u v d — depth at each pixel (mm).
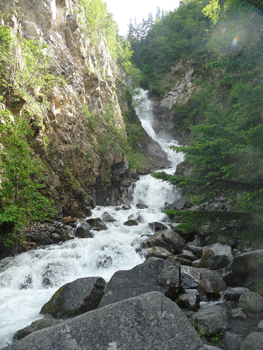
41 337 2006
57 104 15969
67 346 1972
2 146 9867
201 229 10180
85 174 17141
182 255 9305
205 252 8312
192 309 5473
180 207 16828
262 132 4344
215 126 5379
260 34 4941
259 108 5066
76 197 15109
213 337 4145
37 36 15930
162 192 21625
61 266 8523
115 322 2096
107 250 9977
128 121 36281
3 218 7961
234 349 3777
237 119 5438
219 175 5312
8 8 14195
